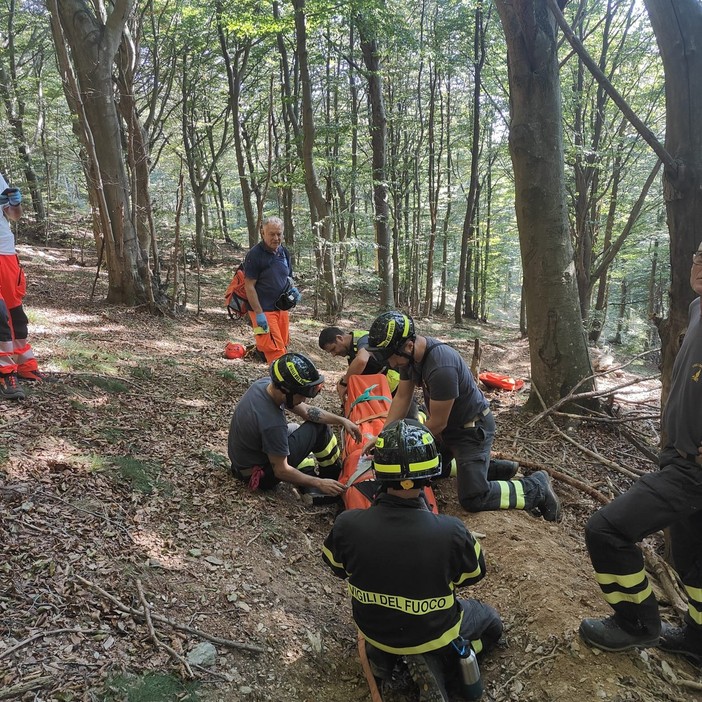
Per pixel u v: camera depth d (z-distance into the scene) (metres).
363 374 5.11
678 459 2.58
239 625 2.86
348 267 14.41
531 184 6.04
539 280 6.22
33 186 17.30
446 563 2.42
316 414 4.32
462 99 20.81
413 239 19.39
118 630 2.59
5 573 2.72
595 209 16.14
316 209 13.09
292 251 16.56
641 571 2.64
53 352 5.97
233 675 2.56
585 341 6.41
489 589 3.44
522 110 5.97
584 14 11.50
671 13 3.25
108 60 8.89
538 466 5.03
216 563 3.26
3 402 4.40
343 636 3.09
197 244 18.94
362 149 20.30
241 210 37.84
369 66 14.76
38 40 19.20
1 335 4.41
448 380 3.73
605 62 12.57
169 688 2.37
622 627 2.71
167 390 5.87
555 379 6.32
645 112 14.48
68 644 2.44
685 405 2.50
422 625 2.45
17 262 4.68
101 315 8.64
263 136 28.53
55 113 20.69
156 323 9.05
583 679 2.64
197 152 22.06
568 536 4.10
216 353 7.98
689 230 3.37
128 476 3.84
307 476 3.96
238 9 14.57
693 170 3.29
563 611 3.06
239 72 17.56
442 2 16.33
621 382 9.76
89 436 4.26
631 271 21.66
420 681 2.48
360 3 12.08
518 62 5.87
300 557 3.64
